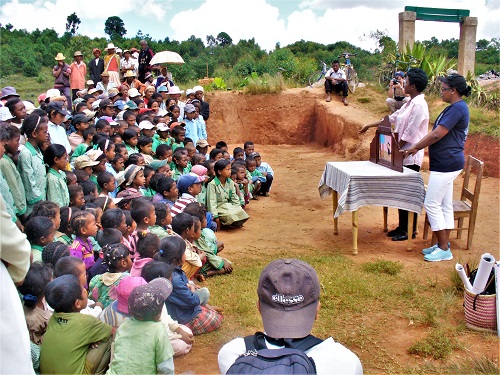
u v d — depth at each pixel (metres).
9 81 16.98
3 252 2.91
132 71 14.81
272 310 2.23
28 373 3.01
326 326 5.06
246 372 2.00
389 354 4.55
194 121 11.84
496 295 4.79
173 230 5.60
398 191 6.85
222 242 7.48
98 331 3.70
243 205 8.97
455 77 6.49
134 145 8.68
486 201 9.35
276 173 12.94
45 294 3.63
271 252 7.25
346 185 6.89
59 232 5.28
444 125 6.40
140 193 6.79
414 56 15.52
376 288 5.88
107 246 4.64
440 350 4.51
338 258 6.85
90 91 13.00
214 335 4.91
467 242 7.14
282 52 22.30
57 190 5.89
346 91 16.08
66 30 20.17
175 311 4.79
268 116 17.53
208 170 8.63
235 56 26.11
